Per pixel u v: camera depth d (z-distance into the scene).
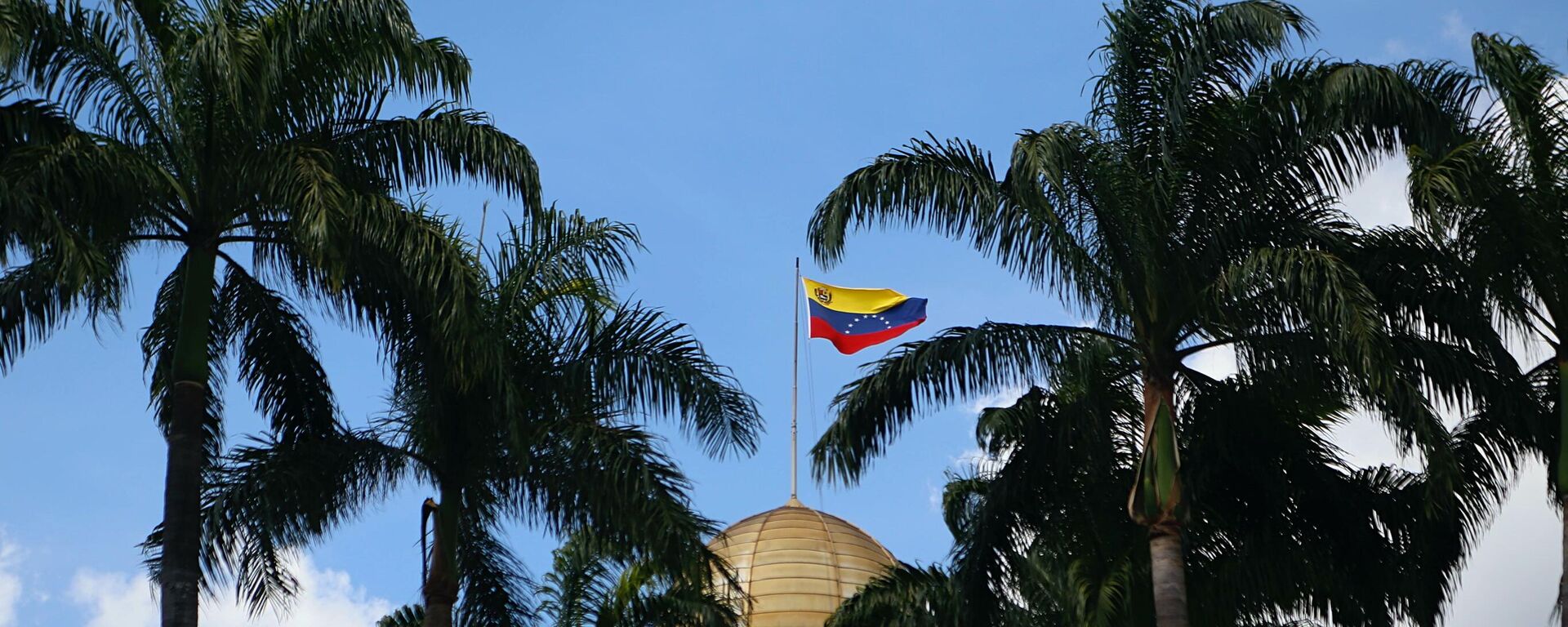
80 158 18.20
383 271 20.45
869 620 29.64
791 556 59.06
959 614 23.50
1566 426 19.80
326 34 19.84
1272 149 20.73
